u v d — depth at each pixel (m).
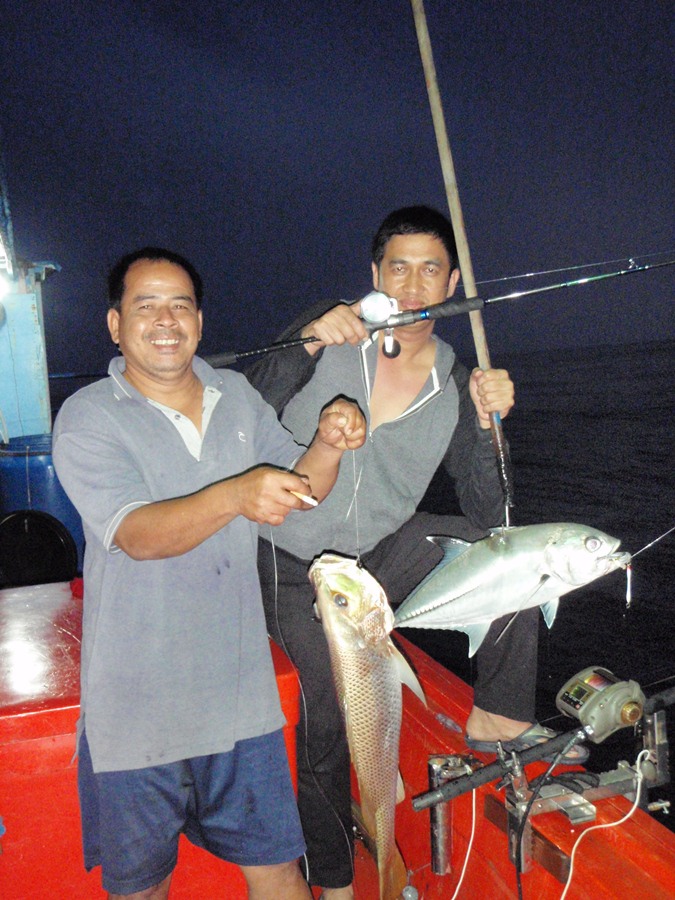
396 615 1.94
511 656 2.28
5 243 5.48
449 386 2.54
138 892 1.86
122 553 1.78
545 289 2.10
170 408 1.92
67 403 1.90
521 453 24.89
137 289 1.90
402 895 2.42
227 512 1.61
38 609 2.80
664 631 7.93
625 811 1.96
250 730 1.94
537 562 1.80
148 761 1.81
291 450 2.19
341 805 2.48
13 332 6.46
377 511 2.50
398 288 2.43
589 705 1.91
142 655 1.80
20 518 4.90
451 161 2.04
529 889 1.95
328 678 2.41
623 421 33.03
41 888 2.09
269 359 2.45
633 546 12.26
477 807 2.16
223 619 1.89
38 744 2.04
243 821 1.96
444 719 2.52
